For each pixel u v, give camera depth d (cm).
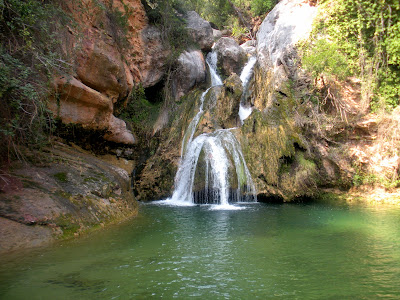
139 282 446
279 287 437
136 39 1449
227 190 1205
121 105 1301
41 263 498
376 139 1289
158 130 1451
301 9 1623
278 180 1221
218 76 1883
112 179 898
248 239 680
